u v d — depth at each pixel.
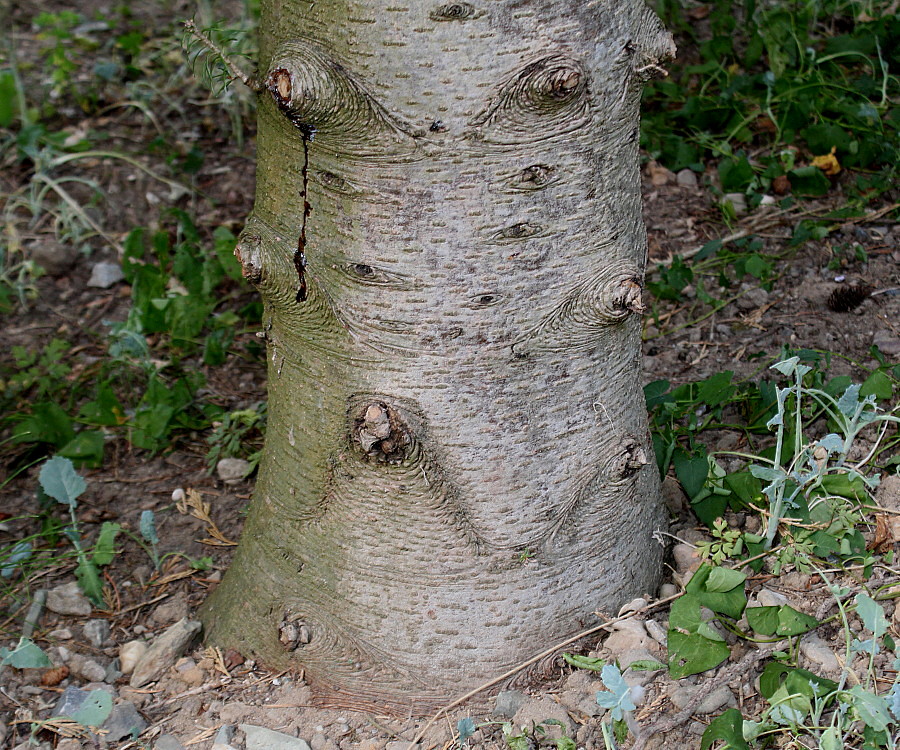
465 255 2.06
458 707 2.40
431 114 1.95
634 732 2.14
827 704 2.20
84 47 5.82
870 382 2.87
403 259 2.07
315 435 2.31
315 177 2.09
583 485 2.33
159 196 4.85
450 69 1.91
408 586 2.34
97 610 2.96
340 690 2.47
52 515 3.37
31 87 5.49
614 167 2.13
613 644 2.40
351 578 2.38
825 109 4.60
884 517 2.63
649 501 2.56
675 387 3.49
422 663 2.39
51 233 4.67
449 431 2.20
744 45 5.25
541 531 2.32
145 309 4.12
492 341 2.13
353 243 2.10
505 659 2.39
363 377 2.20
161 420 3.57
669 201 4.45
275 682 2.54
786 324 3.70
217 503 3.39
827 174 4.38
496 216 2.04
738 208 4.35
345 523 2.34
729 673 2.24
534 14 1.90
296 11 2.00
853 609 2.41
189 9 6.15
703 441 3.17
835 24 5.32
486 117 1.95
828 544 2.53
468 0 1.87
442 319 2.11
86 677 2.68
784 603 2.43
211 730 2.41
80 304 4.38
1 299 4.32
